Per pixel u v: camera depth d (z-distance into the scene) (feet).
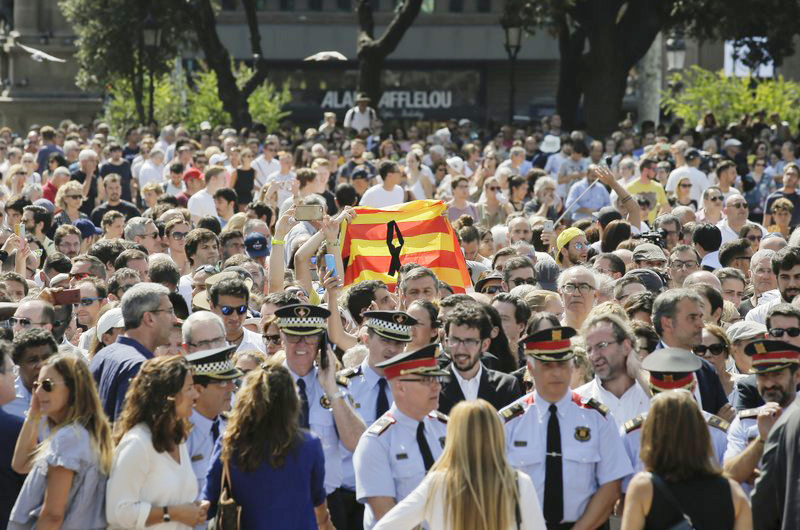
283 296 57.77
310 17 380.78
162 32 245.24
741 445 47.85
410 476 45.14
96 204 138.21
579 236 87.45
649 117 280.51
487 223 121.90
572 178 160.35
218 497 43.86
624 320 52.80
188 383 43.75
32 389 51.96
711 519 39.83
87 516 43.62
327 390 49.75
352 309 61.82
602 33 225.15
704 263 93.30
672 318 54.29
